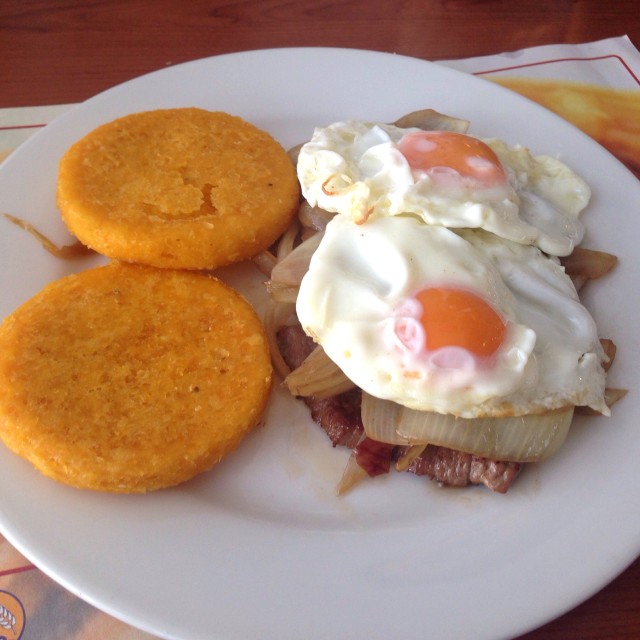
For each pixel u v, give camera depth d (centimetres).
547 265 33
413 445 31
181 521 29
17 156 38
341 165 34
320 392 33
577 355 31
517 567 28
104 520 28
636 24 51
